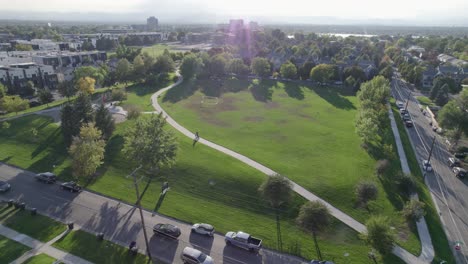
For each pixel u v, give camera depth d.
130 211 48.84
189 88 126.94
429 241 43.59
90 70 118.50
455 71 152.00
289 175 58.19
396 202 52.03
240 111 99.69
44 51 168.00
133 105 91.44
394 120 94.00
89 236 42.59
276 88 132.50
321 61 173.50
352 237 43.94
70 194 53.31
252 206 50.34
